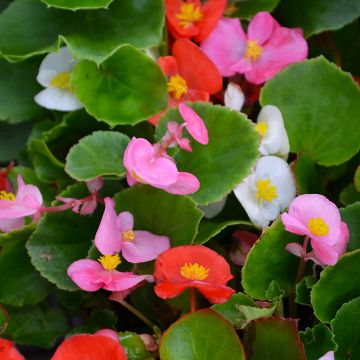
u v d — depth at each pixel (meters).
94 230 0.52
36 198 0.50
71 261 0.51
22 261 0.52
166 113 0.52
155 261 0.49
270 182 0.52
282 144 0.53
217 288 0.46
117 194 0.51
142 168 0.48
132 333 0.49
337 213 0.49
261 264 0.50
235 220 0.52
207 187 0.51
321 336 0.48
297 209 0.49
